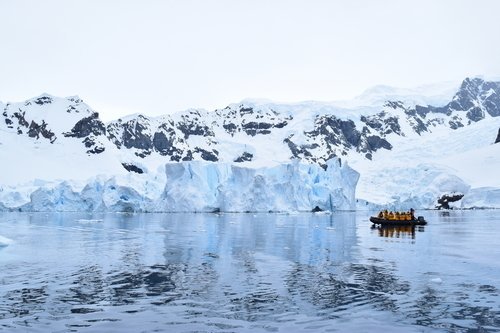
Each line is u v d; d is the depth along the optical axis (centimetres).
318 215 9706
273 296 1855
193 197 10800
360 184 16288
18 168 17312
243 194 10712
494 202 13188
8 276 2272
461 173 16162
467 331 1430
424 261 2758
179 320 1535
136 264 2653
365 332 1420
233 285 2061
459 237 4366
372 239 4166
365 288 1997
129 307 1694
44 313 1617
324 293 1902
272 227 5850
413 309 1661
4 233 4912
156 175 13600
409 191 15025
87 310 1655
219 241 3991
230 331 1427
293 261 2773
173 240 4078
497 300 1783
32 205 12081
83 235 4628
